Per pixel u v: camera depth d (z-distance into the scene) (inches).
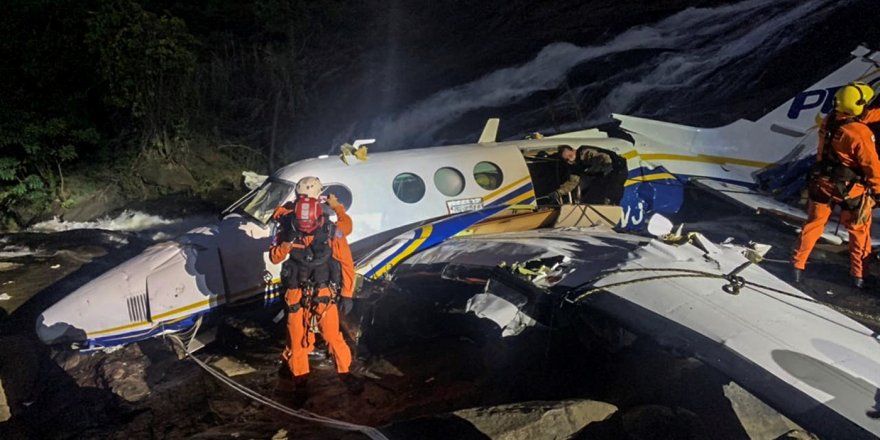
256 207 267.6
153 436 196.4
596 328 209.5
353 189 268.8
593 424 171.2
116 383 230.1
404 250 250.5
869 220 250.7
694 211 369.1
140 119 520.7
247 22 784.9
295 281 202.2
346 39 808.3
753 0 768.3
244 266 249.3
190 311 239.5
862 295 260.2
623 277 205.0
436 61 770.8
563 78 701.3
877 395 151.6
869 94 238.4
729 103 604.4
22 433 210.5
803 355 165.5
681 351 172.9
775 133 369.4
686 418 181.5
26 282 331.6
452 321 255.9
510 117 653.3
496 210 285.0
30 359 251.6
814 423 146.5
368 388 212.8
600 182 328.2
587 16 819.4
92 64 499.2
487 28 833.5
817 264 294.0
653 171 340.5
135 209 461.1
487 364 223.5
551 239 255.1
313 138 642.2
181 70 504.7
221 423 200.1
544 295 208.5
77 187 494.6
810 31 675.4
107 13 481.1
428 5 886.4
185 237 257.6
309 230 198.7
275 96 652.1
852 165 242.4
